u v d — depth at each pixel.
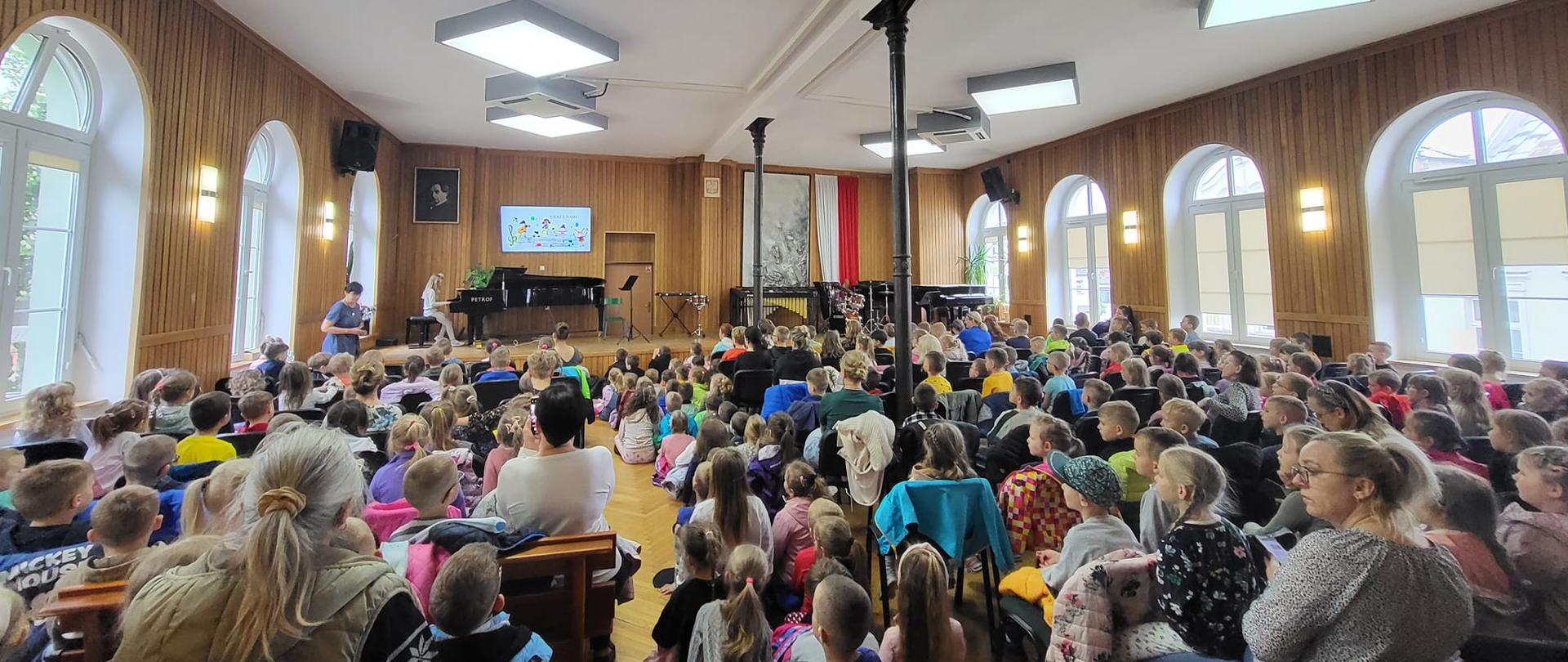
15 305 3.65
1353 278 5.95
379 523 2.00
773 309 10.52
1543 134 5.10
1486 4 4.95
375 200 8.34
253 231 6.01
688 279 10.59
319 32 5.25
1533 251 5.19
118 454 2.42
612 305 10.40
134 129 4.10
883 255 11.59
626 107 7.51
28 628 1.17
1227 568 1.36
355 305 5.86
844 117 7.82
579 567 1.85
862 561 1.93
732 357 5.38
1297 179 6.30
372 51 5.67
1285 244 6.44
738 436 3.44
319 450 0.91
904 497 2.12
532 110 6.46
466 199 9.31
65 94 3.92
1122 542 1.68
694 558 1.72
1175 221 7.76
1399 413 3.17
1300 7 4.45
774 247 10.89
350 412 2.62
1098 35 5.44
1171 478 1.45
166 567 1.05
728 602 1.43
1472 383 2.90
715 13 4.98
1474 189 5.48
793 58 5.85
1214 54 5.95
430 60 5.86
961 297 9.98
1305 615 1.06
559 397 2.05
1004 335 7.05
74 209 3.98
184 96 4.46
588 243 10.09
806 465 2.41
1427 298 5.78
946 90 6.76
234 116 5.05
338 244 7.15
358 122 7.03
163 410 2.98
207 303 4.82
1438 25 5.29
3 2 3.14
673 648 1.69
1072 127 8.66
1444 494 1.53
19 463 1.94
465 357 7.27
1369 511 1.11
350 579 0.88
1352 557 1.04
